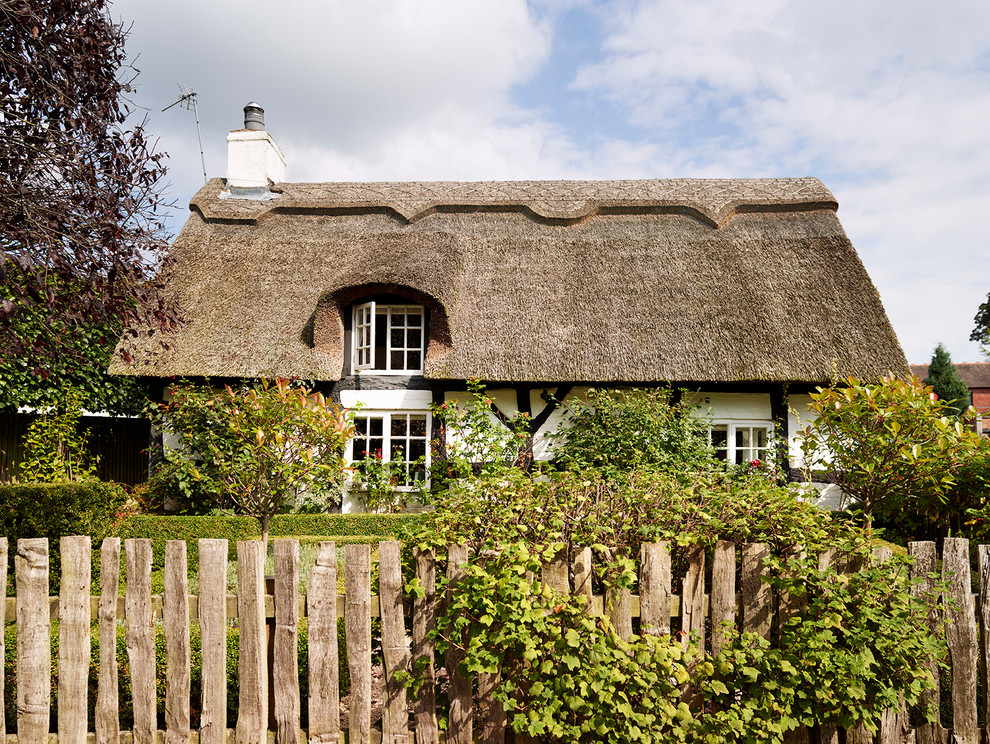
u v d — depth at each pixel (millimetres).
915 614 2740
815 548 2783
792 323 10266
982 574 2902
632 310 10594
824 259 11336
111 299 5016
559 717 2623
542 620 2557
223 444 8555
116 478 13305
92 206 4980
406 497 10141
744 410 10266
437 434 10414
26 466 10141
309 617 2744
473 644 2605
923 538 6051
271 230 12422
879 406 6176
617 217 12727
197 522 8594
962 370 36188
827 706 2715
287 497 8023
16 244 4656
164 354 9977
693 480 3307
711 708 2859
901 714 2799
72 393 11188
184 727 2734
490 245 11906
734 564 2824
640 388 10047
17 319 5566
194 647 3602
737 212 12688
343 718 3803
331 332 10359
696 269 11305
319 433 7609
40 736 2748
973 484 5555
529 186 13992
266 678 2754
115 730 2756
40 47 4848
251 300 10844
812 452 7035
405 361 10820
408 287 10156
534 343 10125
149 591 2768
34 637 2768
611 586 2764
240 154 13672
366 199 13164
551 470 3580
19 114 4977
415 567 2844
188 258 11492
